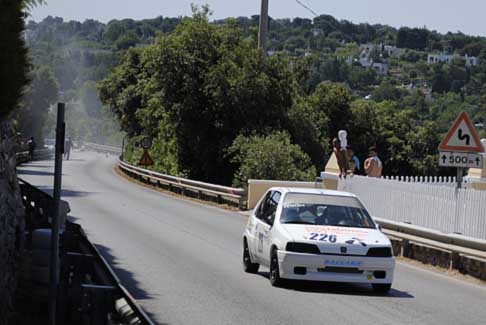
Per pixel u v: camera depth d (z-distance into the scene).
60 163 9.71
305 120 49.16
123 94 76.50
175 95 48.97
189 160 50.72
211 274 16.97
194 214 31.86
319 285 16.09
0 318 11.50
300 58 62.06
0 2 11.91
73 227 15.12
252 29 56.19
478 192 20.47
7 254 12.46
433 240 20.41
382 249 15.13
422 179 28.52
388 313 13.39
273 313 12.95
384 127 61.19
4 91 12.18
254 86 47.09
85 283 11.95
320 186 31.12
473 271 18.80
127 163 64.56
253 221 17.53
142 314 9.73
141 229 25.17
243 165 40.94
